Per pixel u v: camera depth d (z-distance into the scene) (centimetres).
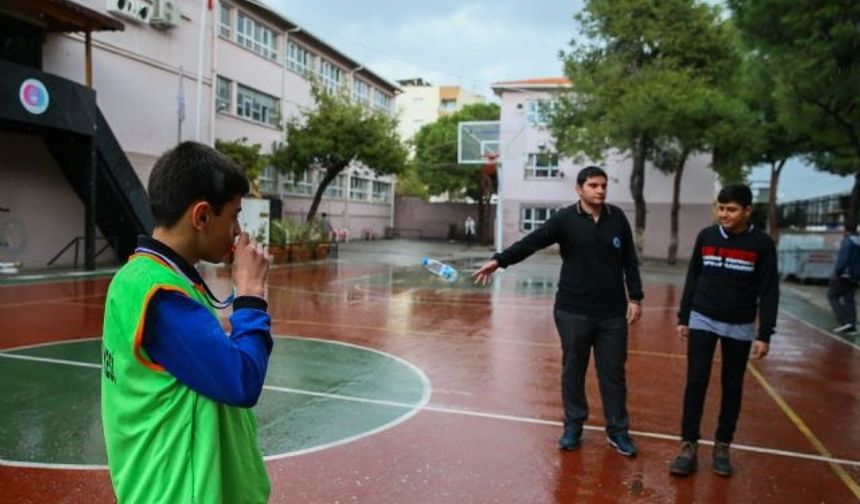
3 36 1464
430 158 4303
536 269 2333
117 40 1806
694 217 3262
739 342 450
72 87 1456
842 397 675
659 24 2386
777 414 606
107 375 168
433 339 931
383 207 4391
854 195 1702
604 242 481
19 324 927
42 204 1623
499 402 616
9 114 1299
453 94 8000
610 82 2428
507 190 3488
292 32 3088
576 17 2562
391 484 419
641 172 2606
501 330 1020
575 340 487
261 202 2080
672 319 1197
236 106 2681
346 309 1205
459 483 425
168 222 173
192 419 164
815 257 1958
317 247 2402
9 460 440
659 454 489
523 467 455
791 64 1148
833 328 1155
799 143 2458
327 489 408
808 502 413
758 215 3712
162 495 161
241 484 179
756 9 1166
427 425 541
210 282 1388
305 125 2919
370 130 2688
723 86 2391
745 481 443
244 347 168
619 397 491
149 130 1936
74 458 445
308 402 598
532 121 3444
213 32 2220
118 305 163
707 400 645
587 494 414
